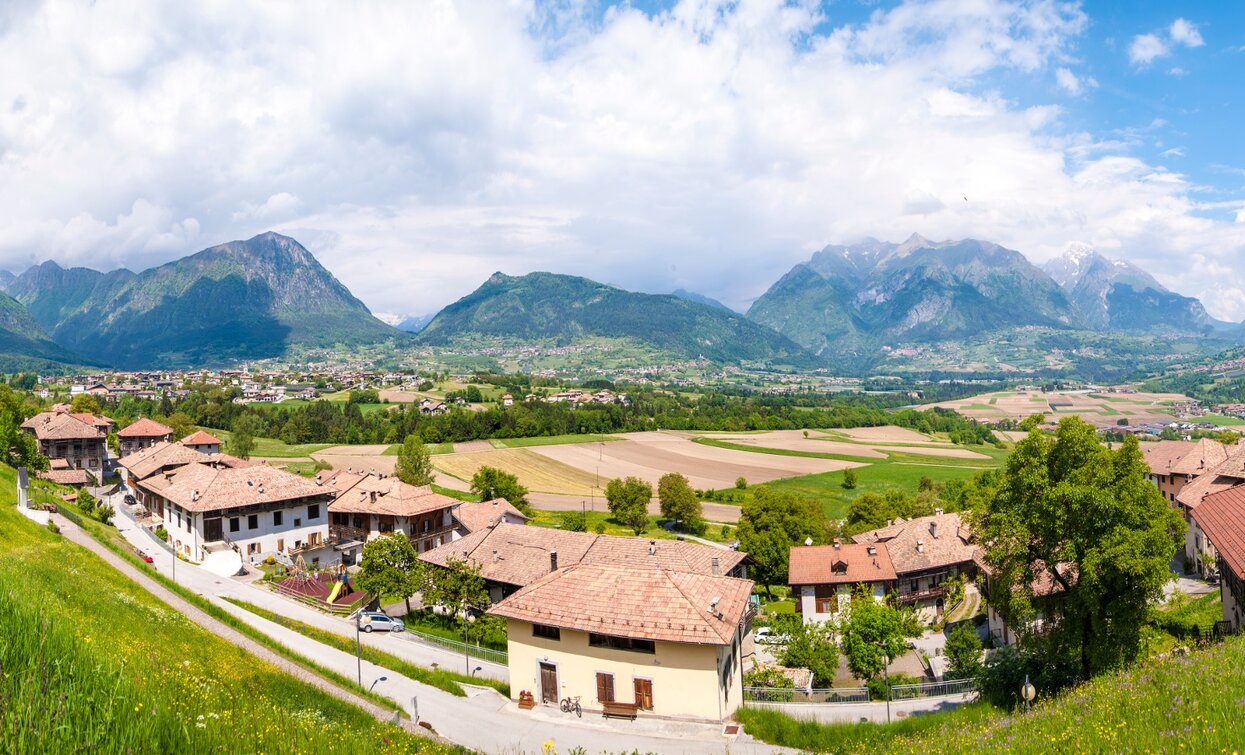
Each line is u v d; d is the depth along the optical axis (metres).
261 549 83.06
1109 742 14.59
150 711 10.48
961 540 80.81
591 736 38.69
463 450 197.88
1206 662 19.17
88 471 125.12
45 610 13.15
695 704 40.47
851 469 170.25
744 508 94.75
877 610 55.56
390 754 19.27
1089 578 34.19
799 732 38.25
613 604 43.31
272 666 36.97
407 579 64.69
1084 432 36.28
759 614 79.88
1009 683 41.00
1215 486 75.44
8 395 142.88
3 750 8.58
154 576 55.81
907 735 32.88
